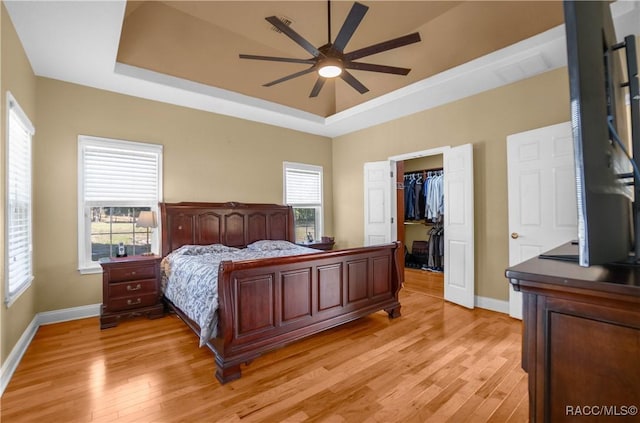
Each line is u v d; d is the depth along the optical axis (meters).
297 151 5.44
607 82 0.79
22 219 2.68
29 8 2.23
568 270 0.83
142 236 3.94
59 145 3.33
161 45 3.45
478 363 2.40
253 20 3.56
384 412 1.83
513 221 3.37
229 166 4.61
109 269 3.17
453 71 3.37
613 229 0.79
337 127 5.27
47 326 3.16
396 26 3.54
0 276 2.06
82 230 3.44
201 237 4.16
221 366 2.13
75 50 2.78
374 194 5.03
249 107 4.28
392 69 2.84
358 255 3.07
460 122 3.96
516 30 3.04
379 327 3.15
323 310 2.76
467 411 1.84
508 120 3.50
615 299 0.66
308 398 1.97
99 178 3.59
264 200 4.99
